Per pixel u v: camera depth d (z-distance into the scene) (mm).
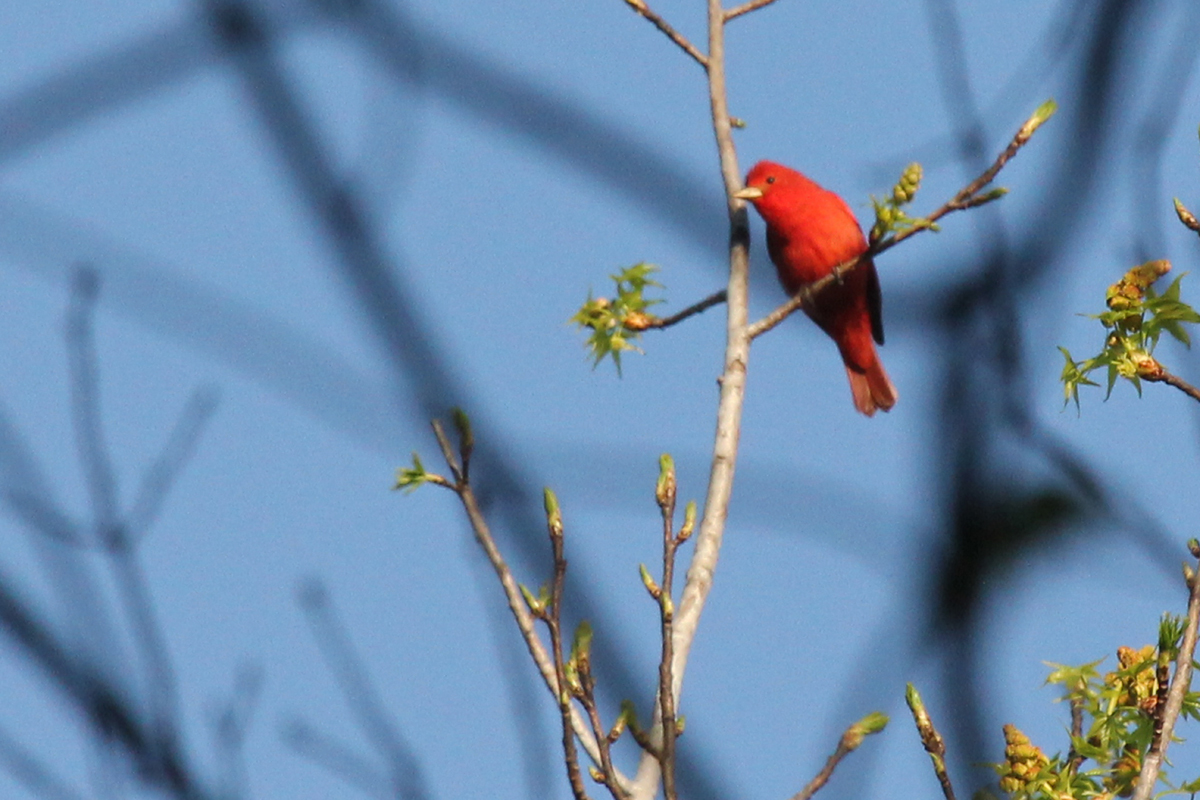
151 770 5422
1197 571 7102
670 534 6730
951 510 7113
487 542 6895
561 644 6445
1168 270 7836
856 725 6473
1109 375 7762
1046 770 7102
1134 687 7277
